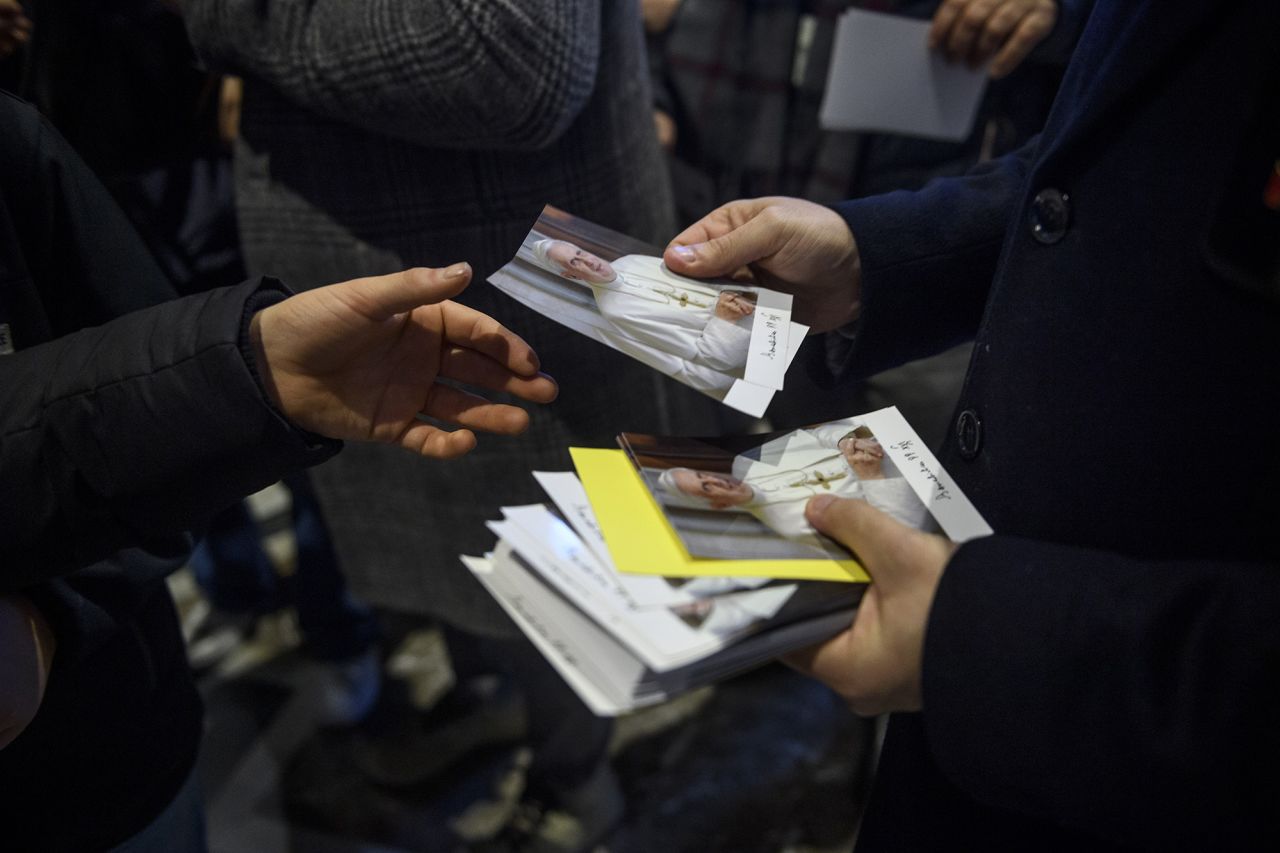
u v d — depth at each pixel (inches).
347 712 75.1
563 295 31.2
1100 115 22.5
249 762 72.0
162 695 37.2
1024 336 24.9
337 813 67.8
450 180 39.9
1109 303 22.8
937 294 32.6
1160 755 19.2
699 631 21.8
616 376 45.3
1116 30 23.7
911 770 29.1
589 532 25.2
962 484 28.0
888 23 50.1
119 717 34.7
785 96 58.3
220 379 24.2
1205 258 20.5
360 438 28.5
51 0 40.9
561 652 23.0
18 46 41.4
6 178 30.5
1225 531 21.8
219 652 81.8
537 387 30.0
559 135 38.9
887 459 28.5
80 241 33.2
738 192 62.3
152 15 43.2
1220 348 21.0
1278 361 20.3
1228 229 20.2
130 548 31.6
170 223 53.8
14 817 32.6
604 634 22.8
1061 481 24.2
